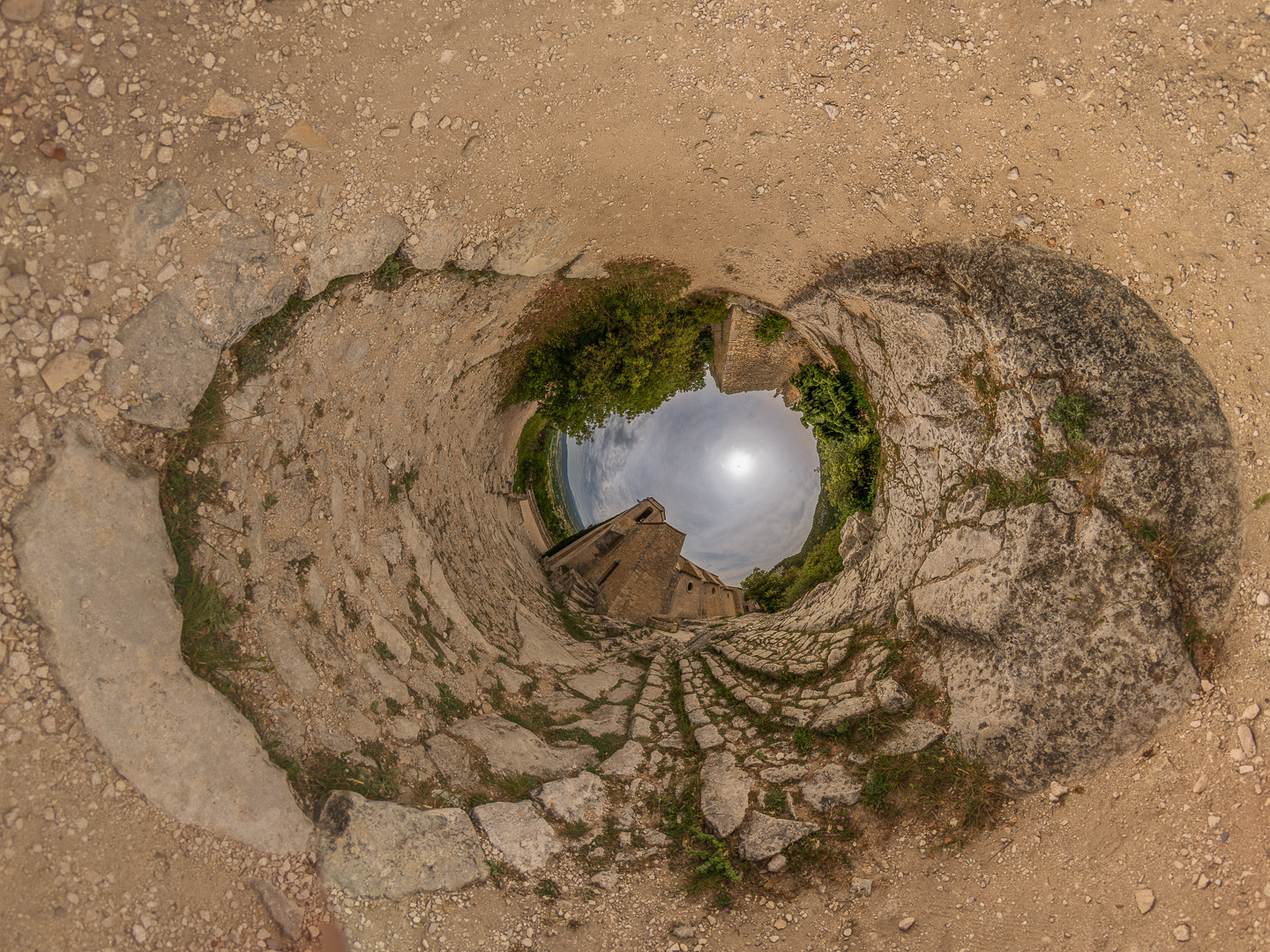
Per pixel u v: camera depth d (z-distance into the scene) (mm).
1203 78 5273
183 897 4230
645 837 5566
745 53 5883
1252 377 5223
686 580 14656
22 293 4156
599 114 6090
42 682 4016
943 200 6184
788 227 7395
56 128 4293
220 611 4711
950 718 5996
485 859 5039
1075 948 5094
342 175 5219
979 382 6402
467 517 9000
